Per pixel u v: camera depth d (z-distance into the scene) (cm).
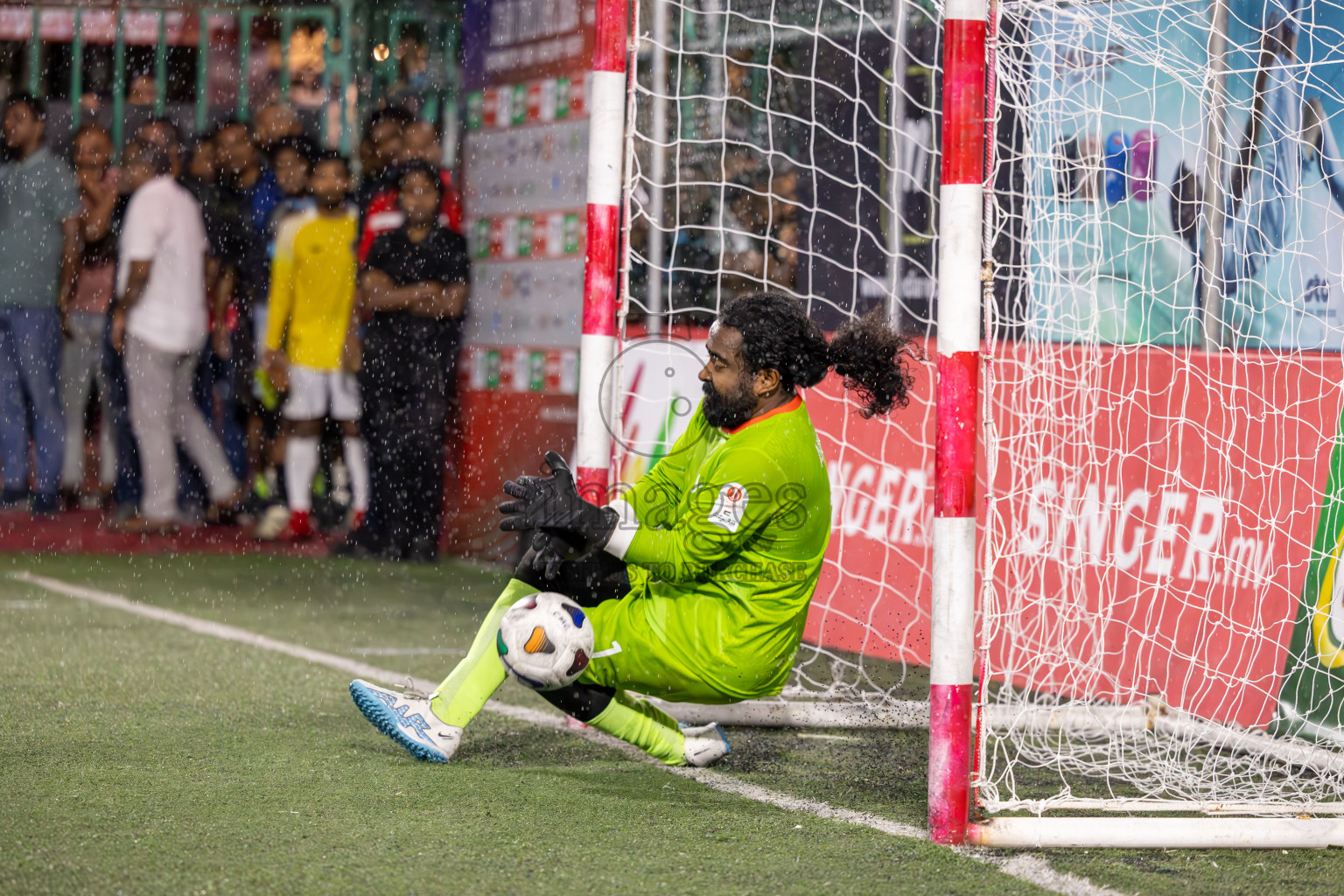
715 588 996
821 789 1062
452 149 2641
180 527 2636
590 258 1241
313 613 1831
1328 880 877
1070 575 1398
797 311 976
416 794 1010
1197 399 1318
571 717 1180
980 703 976
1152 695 1292
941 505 923
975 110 917
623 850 894
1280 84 1292
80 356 2636
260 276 2600
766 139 1855
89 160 2586
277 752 1123
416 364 2311
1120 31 1299
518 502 966
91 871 823
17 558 2264
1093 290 1349
